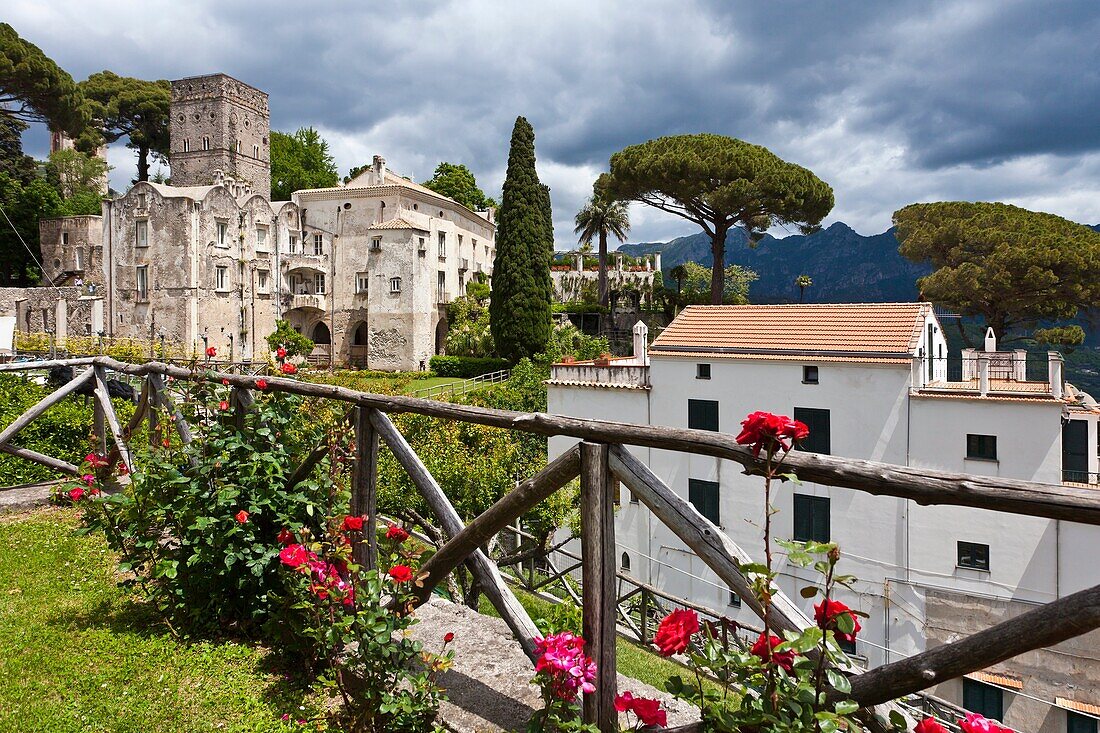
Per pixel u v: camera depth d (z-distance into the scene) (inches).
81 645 178.4
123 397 523.2
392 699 128.6
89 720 146.5
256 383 189.9
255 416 187.3
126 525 192.7
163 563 179.2
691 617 90.9
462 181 2997.0
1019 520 659.4
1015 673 597.9
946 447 723.4
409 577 134.5
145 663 169.9
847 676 88.4
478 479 685.3
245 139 2452.0
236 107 2409.0
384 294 2004.2
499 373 1702.8
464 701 144.8
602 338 1919.3
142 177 2903.5
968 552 682.2
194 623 187.2
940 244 1688.0
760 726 85.6
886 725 86.7
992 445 703.7
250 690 159.3
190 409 211.8
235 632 186.5
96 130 2677.2
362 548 171.9
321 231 2139.5
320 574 142.6
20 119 2129.7
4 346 1132.5
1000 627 75.3
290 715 149.6
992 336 1082.1
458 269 2282.2
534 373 1501.0
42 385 505.4
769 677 85.8
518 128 1752.0
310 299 2074.3
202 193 1843.0
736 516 803.4
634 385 924.0
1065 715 577.0
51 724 144.3
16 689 156.7
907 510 705.0
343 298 2119.8
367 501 174.7
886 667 84.1
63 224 2101.4
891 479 82.8
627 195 1866.4
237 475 179.8
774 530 775.1
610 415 940.6
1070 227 1674.5
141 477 189.6
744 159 1716.3
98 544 254.8
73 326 1854.1
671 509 107.9
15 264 2196.1
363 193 2091.5
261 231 2021.4
